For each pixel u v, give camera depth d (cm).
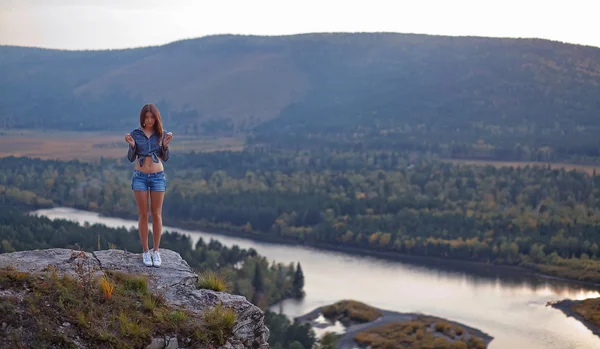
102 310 1170
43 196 17188
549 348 6881
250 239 14275
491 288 9969
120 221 14538
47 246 6975
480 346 6900
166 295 1291
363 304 8656
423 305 8794
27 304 1105
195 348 1175
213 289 1378
